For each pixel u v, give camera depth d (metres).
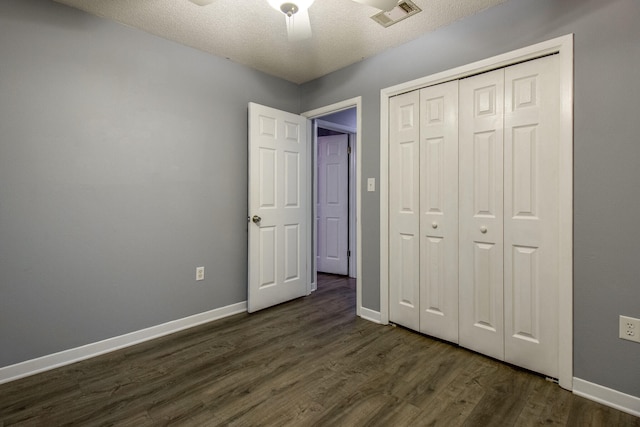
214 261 2.88
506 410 1.65
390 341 2.43
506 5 2.04
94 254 2.23
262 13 2.20
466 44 2.22
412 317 2.60
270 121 3.14
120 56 2.32
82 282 2.19
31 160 1.99
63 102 2.10
